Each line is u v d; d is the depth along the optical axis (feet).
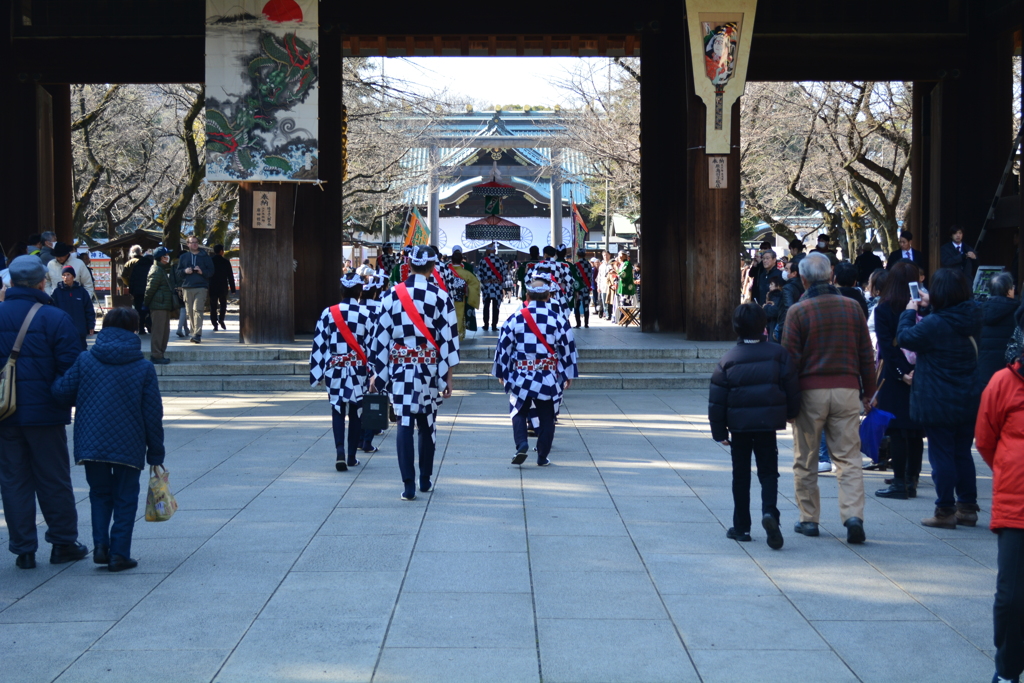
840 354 19.98
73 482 26.23
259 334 51.55
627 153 100.63
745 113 89.76
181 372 46.32
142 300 60.95
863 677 13.43
